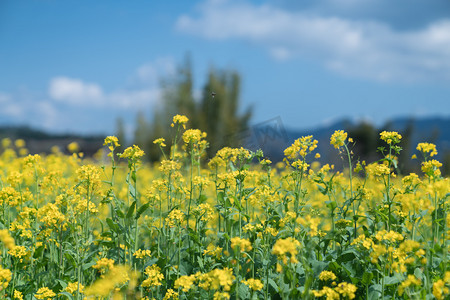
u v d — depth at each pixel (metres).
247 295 3.78
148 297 4.12
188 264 4.43
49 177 5.82
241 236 4.43
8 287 4.06
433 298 3.40
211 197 6.21
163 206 5.78
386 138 4.59
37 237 4.45
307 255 3.74
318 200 6.66
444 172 5.48
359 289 3.87
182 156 5.48
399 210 4.43
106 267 3.70
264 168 5.38
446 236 3.91
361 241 3.81
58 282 3.92
